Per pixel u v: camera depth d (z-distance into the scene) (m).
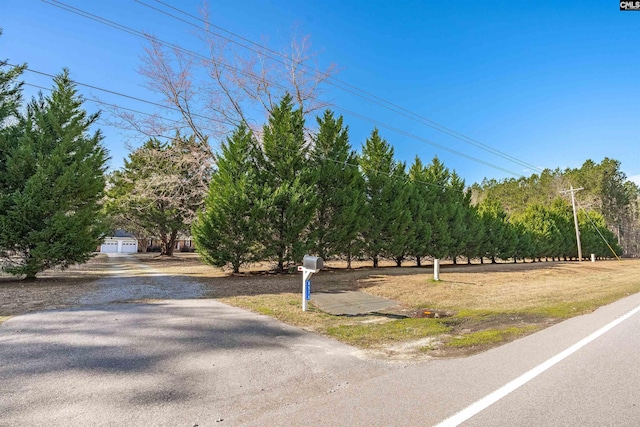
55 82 13.30
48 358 4.48
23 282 12.34
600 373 4.33
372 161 21.59
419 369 4.50
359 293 11.12
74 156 13.02
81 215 12.88
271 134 16.52
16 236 11.77
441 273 17.81
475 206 31.69
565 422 3.07
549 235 39.88
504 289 12.98
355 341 5.93
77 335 5.50
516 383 3.99
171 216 33.66
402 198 22.27
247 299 9.31
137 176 27.06
